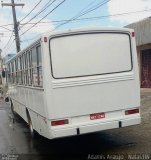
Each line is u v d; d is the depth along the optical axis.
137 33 22.44
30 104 11.38
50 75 8.58
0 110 22.30
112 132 11.39
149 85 23.17
